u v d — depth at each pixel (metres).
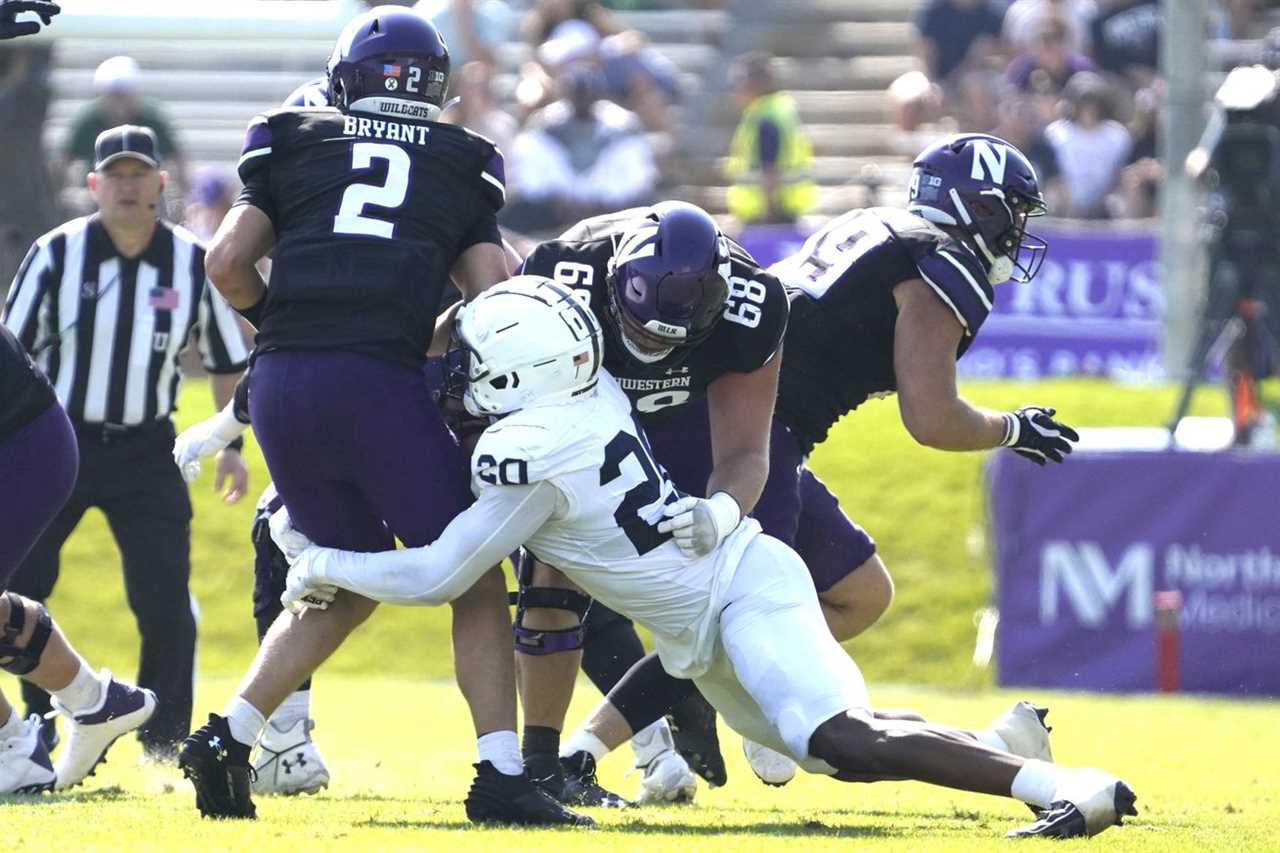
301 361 16.41
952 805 20.20
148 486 24.20
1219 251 37.66
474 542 16.14
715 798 20.98
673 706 19.25
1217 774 24.09
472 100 54.59
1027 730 18.12
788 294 19.72
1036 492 36.59
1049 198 52.59
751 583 16.61
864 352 19.50
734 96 58.78
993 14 58.34
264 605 20.91
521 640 18.36
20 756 19.36
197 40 66.75
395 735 28.02
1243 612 35.88
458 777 22.52
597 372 16.48
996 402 42.62
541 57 58.66
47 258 23.83
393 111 17.14
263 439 16.75
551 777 18.39
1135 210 52.56
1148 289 47.38
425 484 16.41
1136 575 36.25
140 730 23.97
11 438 16.86
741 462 17.17
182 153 53.44
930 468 41.47
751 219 54.72
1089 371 47.53
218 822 16.25
